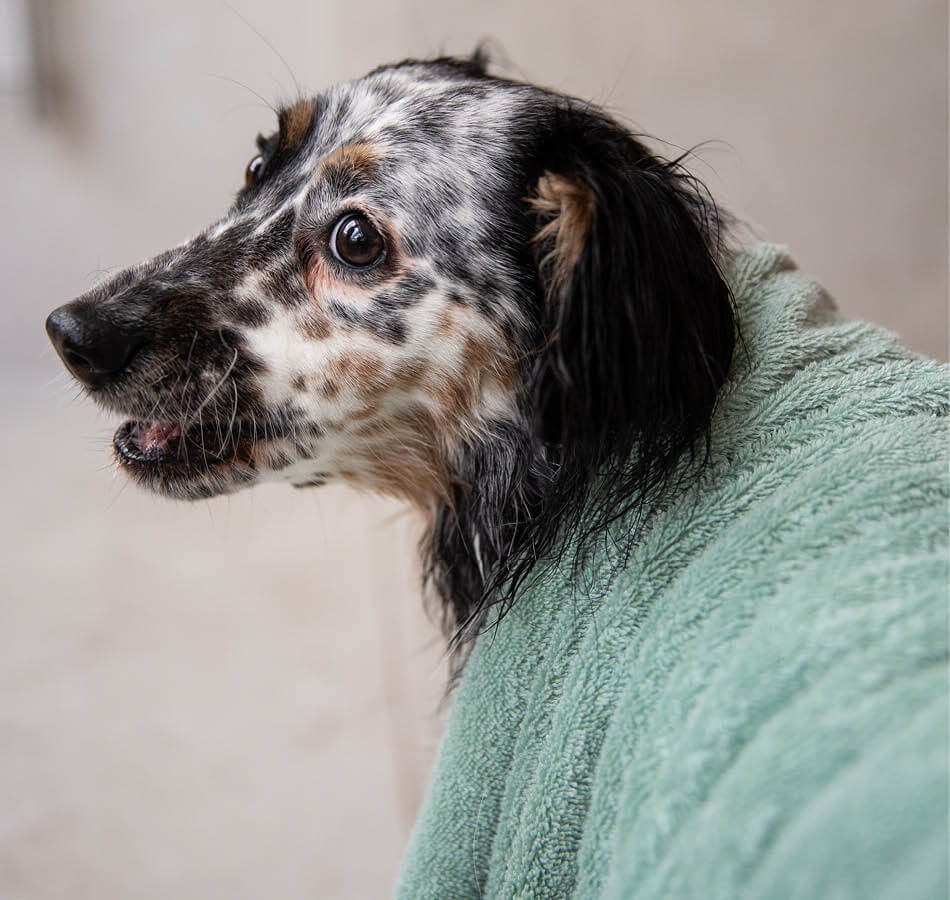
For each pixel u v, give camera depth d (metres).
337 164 1.11
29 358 3.86
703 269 0.98
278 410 1.10
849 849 0.54
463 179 1.07
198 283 1.10
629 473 0.95
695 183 1.09
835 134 2.39
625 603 0.85
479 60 1.39
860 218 2.45
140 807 1.89
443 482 1.18
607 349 0.96
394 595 2.49
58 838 1.81
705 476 0.89
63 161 3.68
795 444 0.86
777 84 2.36
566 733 0.85
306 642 2.36
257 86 3.64
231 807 1.90
